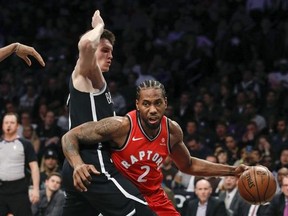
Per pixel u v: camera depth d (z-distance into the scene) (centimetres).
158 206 480
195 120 1226
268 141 1088
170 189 878
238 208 870
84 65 475
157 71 1443
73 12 1719
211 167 511
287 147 1102
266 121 1228
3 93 1438
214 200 863
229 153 1057
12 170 803
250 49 1455
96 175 470
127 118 468
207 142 1167
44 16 1695
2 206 805
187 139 1120
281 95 1273
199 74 1460
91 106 484
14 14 1708
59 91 1388
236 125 1211
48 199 873
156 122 461
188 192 932
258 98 1291
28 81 1455
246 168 507
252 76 1359
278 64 1419
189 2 1656
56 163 980
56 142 1162
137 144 467
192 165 511
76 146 465
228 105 1284
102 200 470
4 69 1549
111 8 1702
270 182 485
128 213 464
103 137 465
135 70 1472
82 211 495
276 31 1470
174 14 1630
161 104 461
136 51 1536
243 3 1597
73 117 485
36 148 1166
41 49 1608
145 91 459
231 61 1457
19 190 806
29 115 1255
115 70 1445
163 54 1497
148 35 1588
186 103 1305
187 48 1495
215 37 1550
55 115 1318
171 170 988
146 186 478
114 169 475
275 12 1543
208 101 1278
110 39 506
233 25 1505
